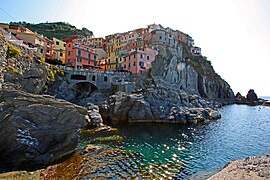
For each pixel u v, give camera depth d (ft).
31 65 103.35
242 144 97.09
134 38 331.57
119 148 78.69
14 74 81.35
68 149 66.03
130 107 151.74
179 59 317.83
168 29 365.20
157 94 174.60
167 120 151.74
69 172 50.93
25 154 54.90
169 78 264.72
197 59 379.76
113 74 194.90
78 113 68.80
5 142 53.78
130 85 182.70
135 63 233.14
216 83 388.37
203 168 62.44
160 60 265.75
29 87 96.32
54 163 56.65
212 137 109.91
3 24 190.80
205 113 181.47
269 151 85.87
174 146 88.02
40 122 59.52
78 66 222.69
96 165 57.11
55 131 62.08
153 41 312.29
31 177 45.85
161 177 53.21
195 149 84.79
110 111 149.69
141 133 111.04
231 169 53.83
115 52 272.92
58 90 153.89
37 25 467.52
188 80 301.02
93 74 181.78
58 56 240.12
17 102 55.83
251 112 264.52
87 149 71.26
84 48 233.55
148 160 66.33
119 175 51.78
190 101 203.62
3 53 71.67
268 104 399.65
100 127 112.37
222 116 208.23
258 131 134.92
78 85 181.88
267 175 47.14
